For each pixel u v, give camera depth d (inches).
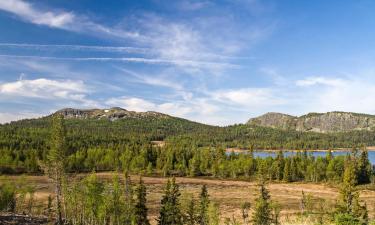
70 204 3029.0
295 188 6343.5
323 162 7844.5
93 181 2974.9
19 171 7106.3
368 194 5693.9
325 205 3954.2
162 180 7042.3
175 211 2741.1
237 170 7741.1
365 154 7017.7
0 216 2231.8
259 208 3021.7
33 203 4288.9
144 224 2731.3
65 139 2536.9
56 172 2511.1
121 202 2962.6
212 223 3031.5
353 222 1386.6
